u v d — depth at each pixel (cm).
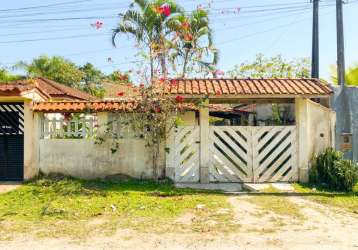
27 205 879
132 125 1165
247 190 1063
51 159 1183
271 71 2272
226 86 1188
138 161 1178
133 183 1128
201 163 1160
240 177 1166
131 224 716
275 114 1566
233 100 1297
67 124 1200
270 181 1166
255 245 590
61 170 1182
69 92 1836
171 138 1162
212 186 1114
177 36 1522
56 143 1182
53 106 1175
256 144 1173
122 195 978
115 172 1178
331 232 662
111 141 1179
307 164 1160
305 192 1032
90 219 760
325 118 1199
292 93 1121
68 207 848
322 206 870
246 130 1174
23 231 677
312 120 1186
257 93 1118
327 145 1196
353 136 1347
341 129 1341
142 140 1179
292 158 1170
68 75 3338
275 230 674
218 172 1170
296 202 913
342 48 1461
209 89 1149
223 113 1831
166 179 1155
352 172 1052
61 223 730
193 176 1166
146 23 1920
